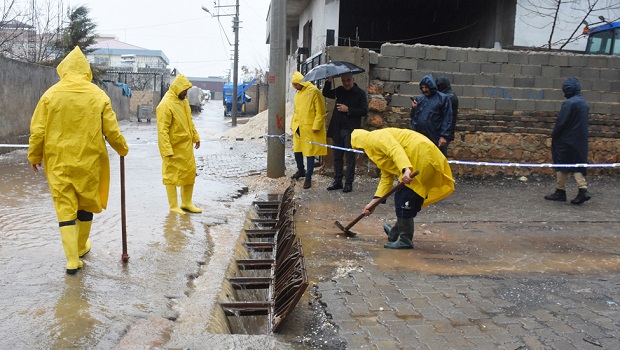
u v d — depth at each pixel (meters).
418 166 5.65
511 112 10.21
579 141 8.18
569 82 8.30
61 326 3.54
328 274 5.12
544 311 4.25
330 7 16.38
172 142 6.81
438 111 7.57
